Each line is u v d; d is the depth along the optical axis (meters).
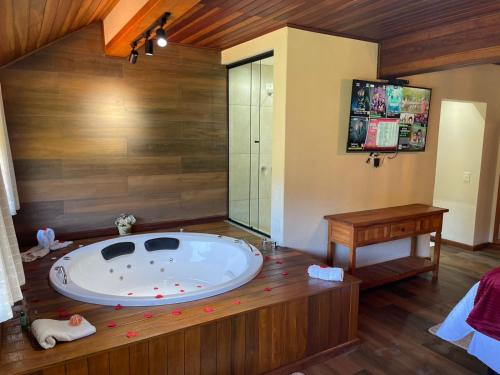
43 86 3.30
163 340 1.99
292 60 3.23
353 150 3.68
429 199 4.41
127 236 3.57
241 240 3.49
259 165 4.09
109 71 3.57
